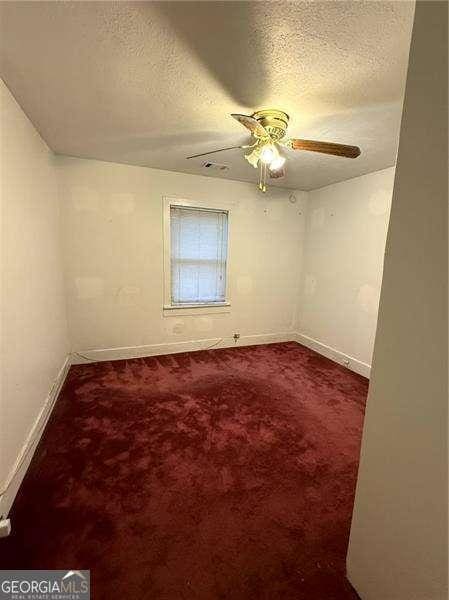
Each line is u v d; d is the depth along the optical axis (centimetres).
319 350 387
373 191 307
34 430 190
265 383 294
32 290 200
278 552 128
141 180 315
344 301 347
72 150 266
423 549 83
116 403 248
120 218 314
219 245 370
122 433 208
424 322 79
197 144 246
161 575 118
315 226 391
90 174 295
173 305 357
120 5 107
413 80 78
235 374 313
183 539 132
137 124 209
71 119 202
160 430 212
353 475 175
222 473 173
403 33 117
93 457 183
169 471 173
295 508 151
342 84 155
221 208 357
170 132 222
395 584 94
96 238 309
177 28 118
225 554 126
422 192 78
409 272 83
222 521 142
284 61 137
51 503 150
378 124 200
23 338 179
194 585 115
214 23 114
